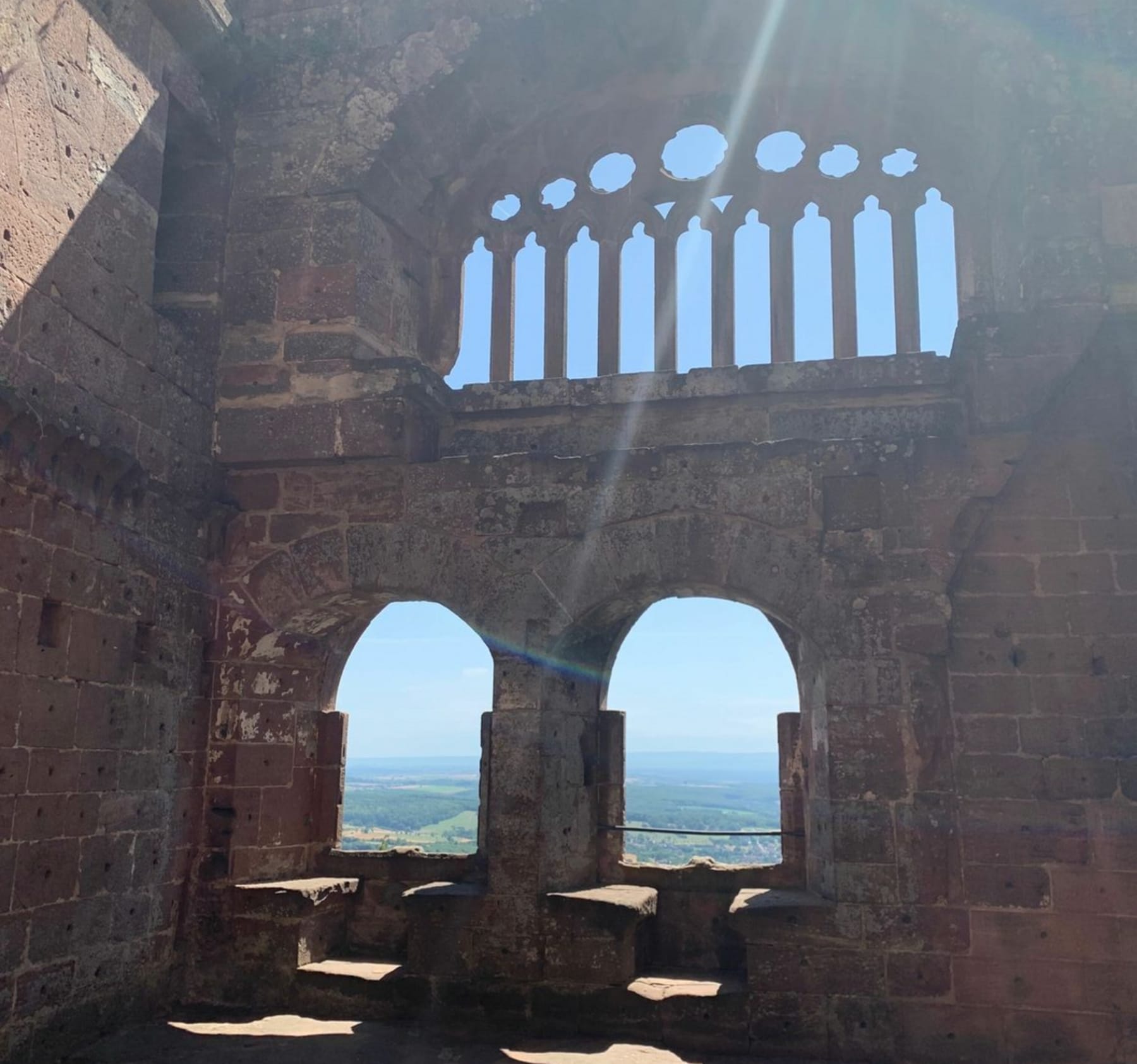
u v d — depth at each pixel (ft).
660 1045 18.43
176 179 23.18
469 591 20.86
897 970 17.83
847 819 18.42
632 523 20.34
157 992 19.86
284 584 21.72
